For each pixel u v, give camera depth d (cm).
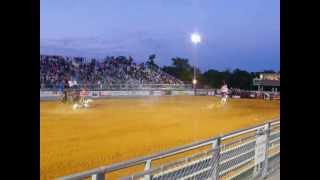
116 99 4500
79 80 5538
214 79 8106
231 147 702
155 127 2233
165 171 456
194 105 3991
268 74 7094
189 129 2186
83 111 3014
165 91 5659
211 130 2175
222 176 650
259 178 805
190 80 8525
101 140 1717
